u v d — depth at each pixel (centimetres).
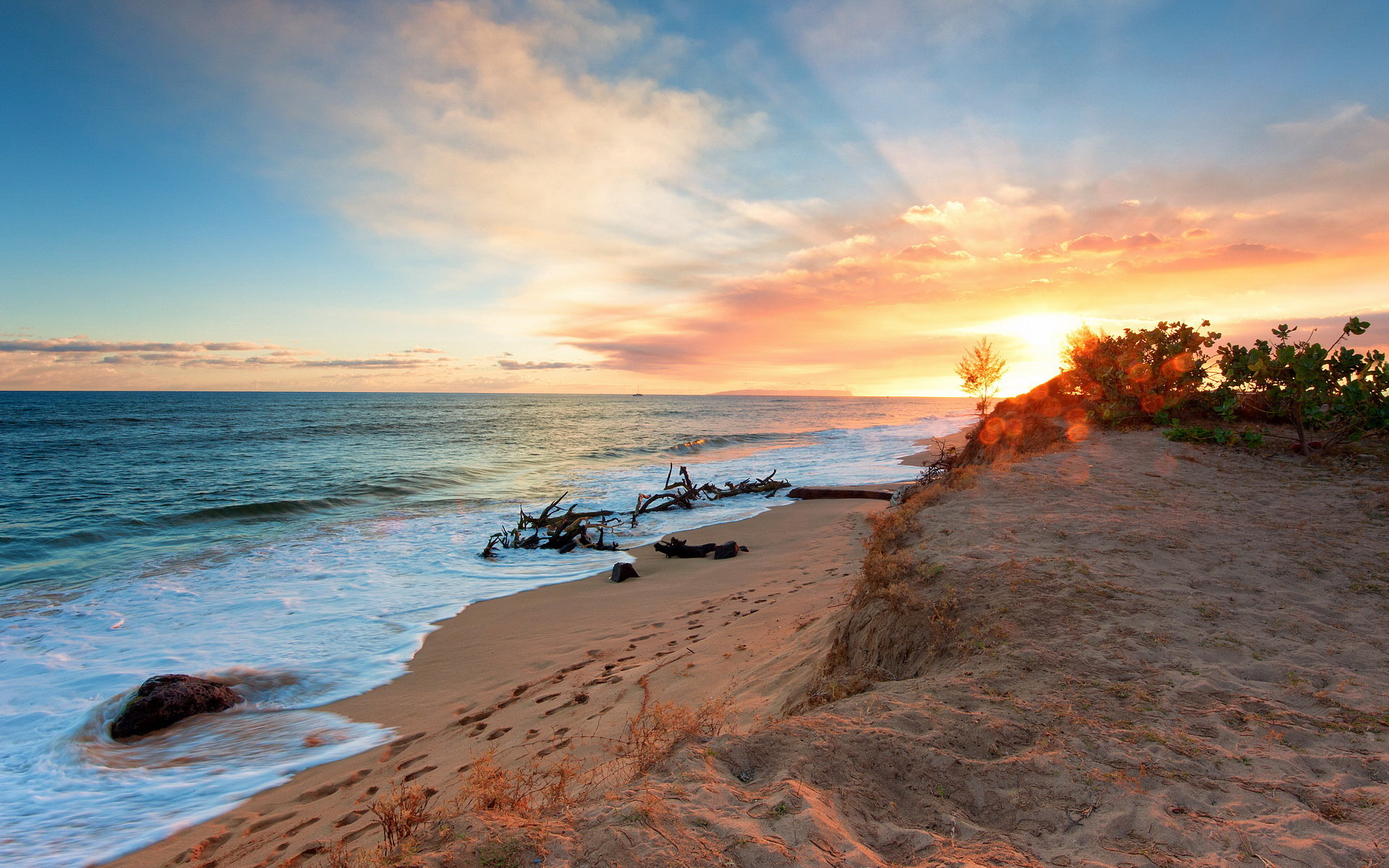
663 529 1620
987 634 427
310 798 526
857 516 1595
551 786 333
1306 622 433
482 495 2109
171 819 511
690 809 242
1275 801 254
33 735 644
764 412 10125
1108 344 1237
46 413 7131
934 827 250
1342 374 930
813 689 462
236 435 4462
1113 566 536
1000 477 896
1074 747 295
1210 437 1038
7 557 1316
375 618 975
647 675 657
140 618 968
